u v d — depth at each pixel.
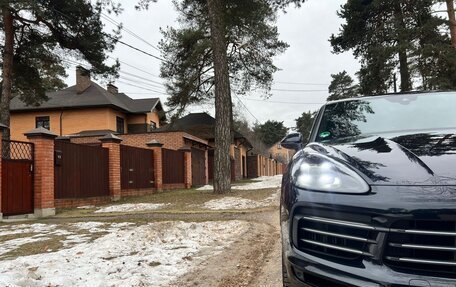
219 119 15.09
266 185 21.33
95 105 30.03
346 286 2.25
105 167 14.94
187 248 5.99
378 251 2.18
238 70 30.38
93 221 9.36
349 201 2.32
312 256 2.47
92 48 18.64
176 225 7.47
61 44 19.27
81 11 17.95
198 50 26.66
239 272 4.79
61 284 4.12
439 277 2.06
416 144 2.85
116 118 32.03
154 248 5.95
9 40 18.31
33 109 30.66
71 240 6.82
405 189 2.23
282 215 2.90
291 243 2.63
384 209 2.18
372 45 28.62
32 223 9.35
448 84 24.52
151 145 19.08
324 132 3.94
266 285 4.31
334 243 2.38
